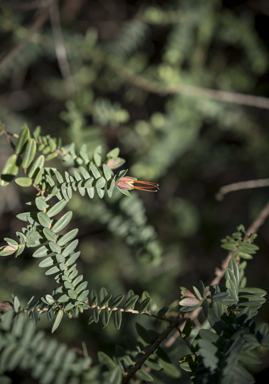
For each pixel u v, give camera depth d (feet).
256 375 2.94
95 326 2.93
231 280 1.25
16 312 1.23
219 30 3.63
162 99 3.98
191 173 4.13
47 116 3.87
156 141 3.07
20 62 2.93
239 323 1.18
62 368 1.24
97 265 3.54
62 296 1.22
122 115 2.24
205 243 4.08
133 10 4.12
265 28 4.13
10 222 3.61
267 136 3.87
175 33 3.21
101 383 1.20
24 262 3.42
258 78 4.10
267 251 3.83
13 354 1.21
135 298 1.26
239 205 4.14
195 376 1.13
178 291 3.73
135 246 1.67
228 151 4.00
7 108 3.61
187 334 1.24
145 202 3.84
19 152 1.22
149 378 1.21
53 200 3.08
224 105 3.31
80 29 4.00
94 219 2.40
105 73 3.06
